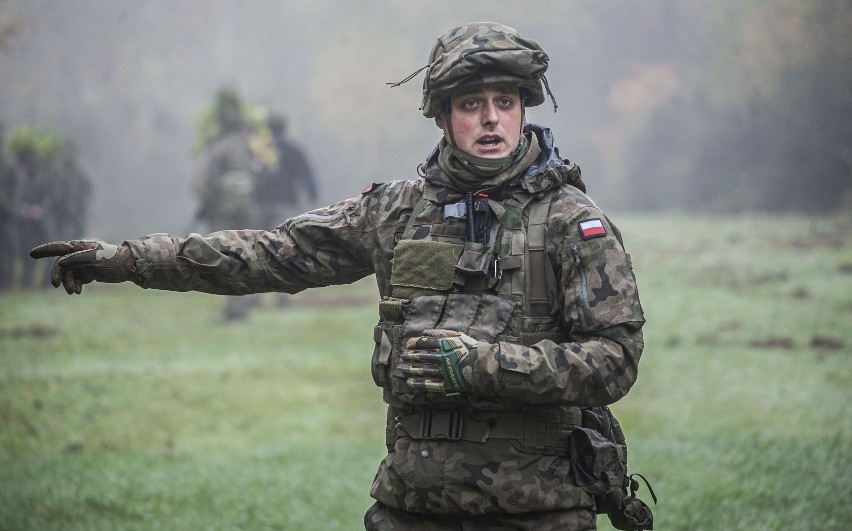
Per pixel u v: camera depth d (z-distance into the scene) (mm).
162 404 22219
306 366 26328
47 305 40531
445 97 7676
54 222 48719
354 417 21391
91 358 27625
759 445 16375
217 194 35469
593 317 7328
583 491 7531
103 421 20750
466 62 7449
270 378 24875
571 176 7766
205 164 35656
